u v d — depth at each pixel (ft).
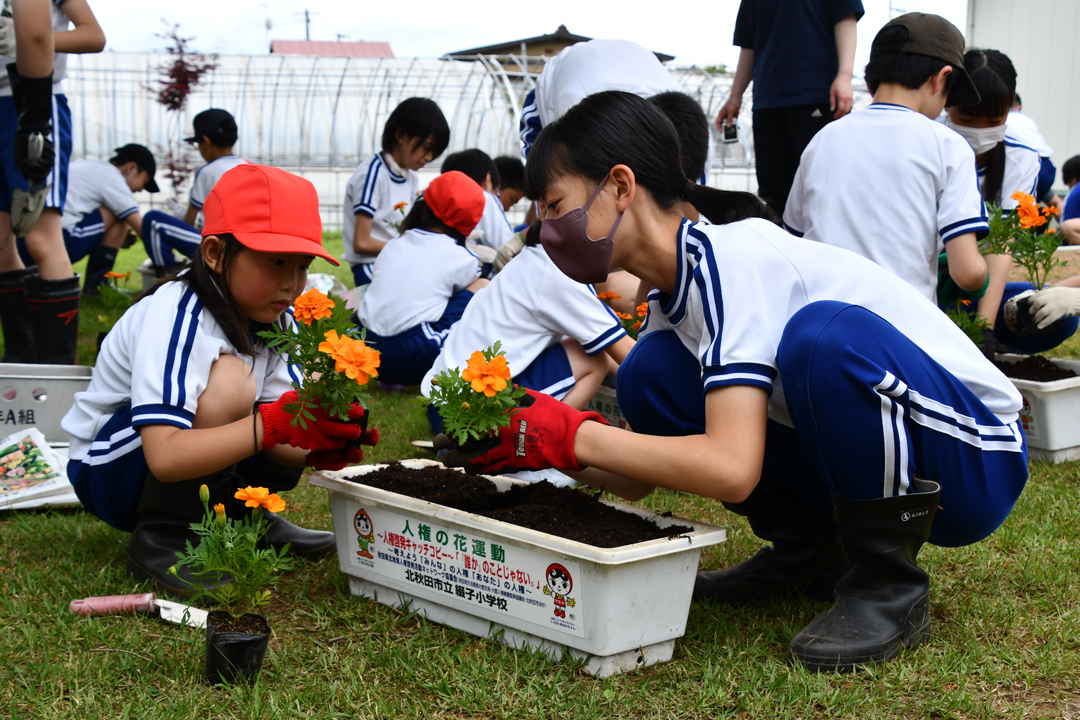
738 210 6.10
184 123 52.70
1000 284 11.66
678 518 6.26
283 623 6.59
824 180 10.05
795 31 13.76
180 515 7.16
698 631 6.37
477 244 17.78
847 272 5.97
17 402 10.19
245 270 6.63
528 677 5.63
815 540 6.95
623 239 5.74
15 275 12.80
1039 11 26.76
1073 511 8.62
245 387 6.94
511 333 9.71
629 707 5.31
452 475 7.63
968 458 5.84
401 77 55.47
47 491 9.19
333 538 8.06
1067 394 10.59
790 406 5.68
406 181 19.17
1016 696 5.40
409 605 6.76
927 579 6.07
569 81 13.06
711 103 52.80
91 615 6.54
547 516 6.32
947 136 9.67
